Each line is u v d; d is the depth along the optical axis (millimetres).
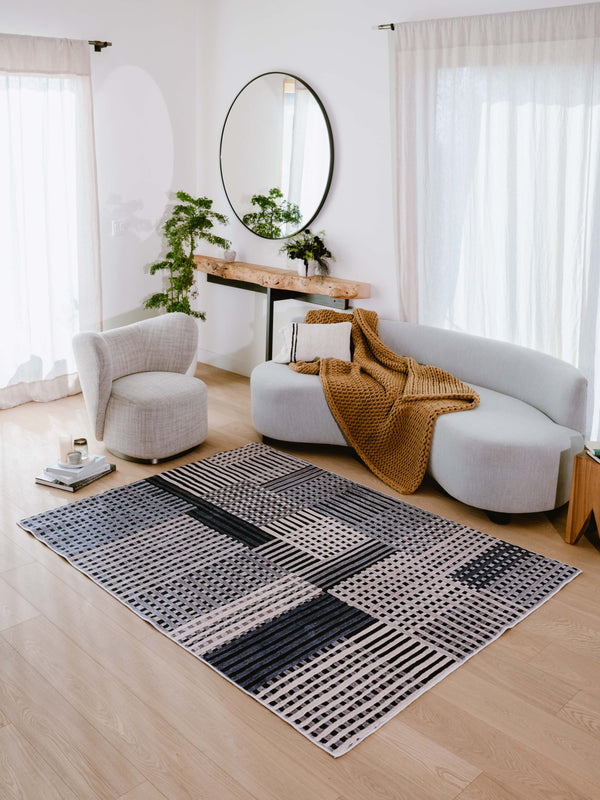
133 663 2736
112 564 3340
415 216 4664
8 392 5129
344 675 2699
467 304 4582
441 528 3740
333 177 5121
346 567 3373
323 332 4758
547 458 3656
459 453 3773
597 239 3979
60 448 4078
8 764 2281
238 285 5602
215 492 4031
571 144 4000
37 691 2576
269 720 2490
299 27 5090
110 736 2398
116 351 4469
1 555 3395
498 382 4391
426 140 4504
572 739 2451
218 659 2764
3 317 5000
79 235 5207
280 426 4504
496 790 2246
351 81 4891
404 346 4809
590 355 4102
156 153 5695
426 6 4445
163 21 5508
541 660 2822
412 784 2256
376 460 4324
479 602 3150
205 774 2270
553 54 3959
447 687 2664
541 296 4234
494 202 4352
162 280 5945
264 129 5402
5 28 4676
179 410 4320
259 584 3229
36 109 4840
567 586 3299
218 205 5910
